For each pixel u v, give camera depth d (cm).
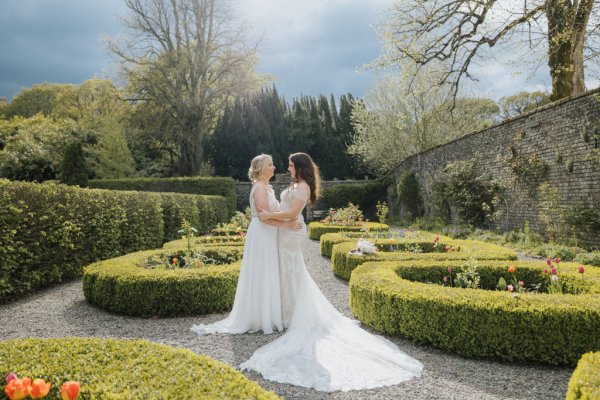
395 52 1337
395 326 354
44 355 207
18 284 514
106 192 770
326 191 2559
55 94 3397
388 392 246
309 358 290
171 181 2236
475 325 308
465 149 1459
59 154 2406
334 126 3534
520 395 243
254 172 390
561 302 305
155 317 425
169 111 2642
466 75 1328
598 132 808
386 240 756
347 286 583
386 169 2622
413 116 2214
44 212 573
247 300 367
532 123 1048
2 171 2302
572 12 1020
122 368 193
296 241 375
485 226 1309
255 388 174
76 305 476
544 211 986
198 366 196
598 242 800
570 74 1075
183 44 2581
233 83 2622
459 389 251
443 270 469
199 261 549
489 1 1130
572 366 292
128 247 865
